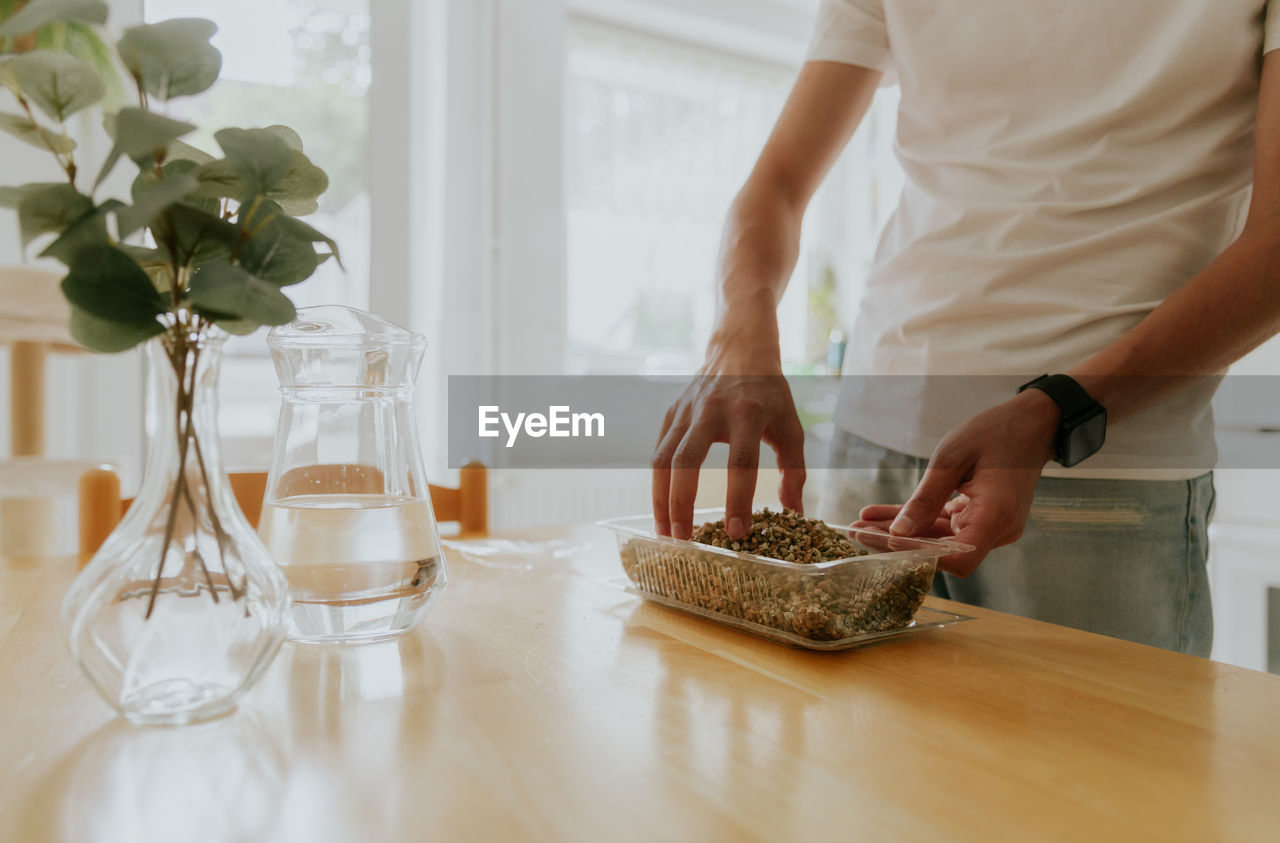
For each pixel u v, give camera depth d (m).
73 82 0.58
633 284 3.74
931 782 0.56
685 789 0.54
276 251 0.65
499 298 3.30
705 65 3.89
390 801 0.53
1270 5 0.98
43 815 0.51
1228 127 1.05
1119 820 0.52
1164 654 0.79
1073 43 1.10
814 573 0.76
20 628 0.82
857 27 1.30
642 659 0.76
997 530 0.85
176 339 0.60
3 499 1.89
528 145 3.34
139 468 2.82
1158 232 1.06
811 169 1.32
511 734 0.61
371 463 0.76
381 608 0.76
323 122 2.97
